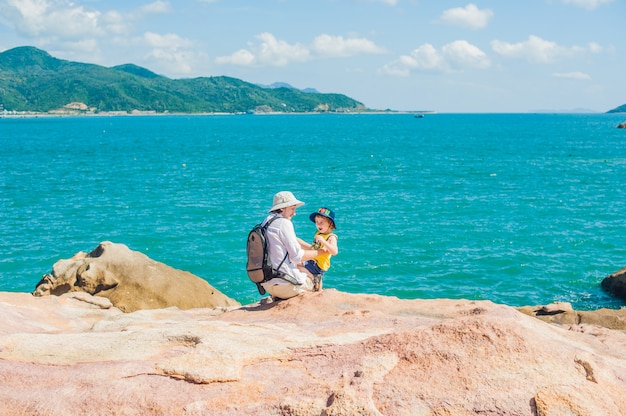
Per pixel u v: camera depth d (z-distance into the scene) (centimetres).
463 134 13250
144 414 435
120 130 16338
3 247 2491
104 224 2938
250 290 1992
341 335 562
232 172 5253
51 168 5606
